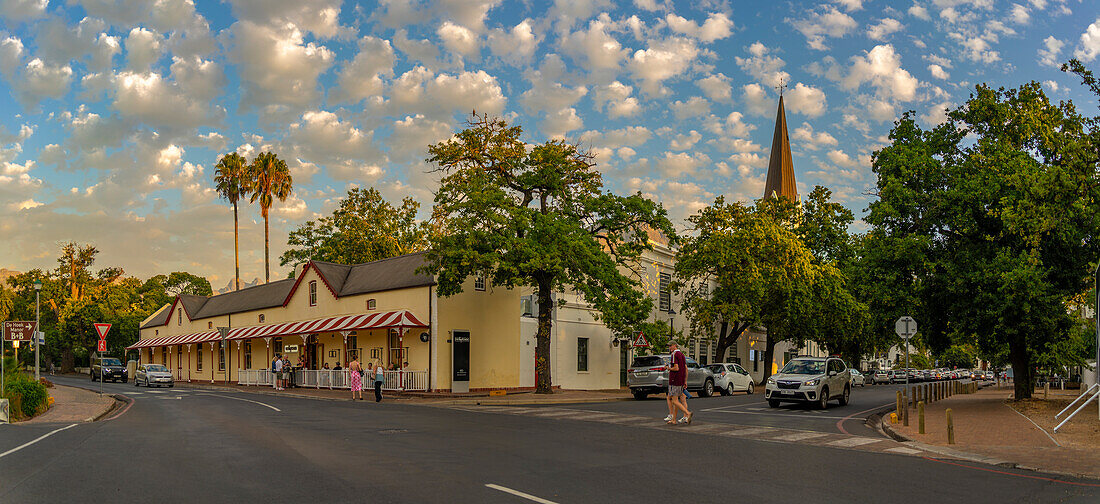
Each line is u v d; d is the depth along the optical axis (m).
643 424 19.52
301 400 30.53
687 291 46.56
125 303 81.56
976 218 25.72
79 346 80.75
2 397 20.41
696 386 32.75
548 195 35.28
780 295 43.12
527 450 13.58
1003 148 25.48
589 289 32.22
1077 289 25.84
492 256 31.06
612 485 10.05
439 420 20.08
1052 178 19.55
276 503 8.69
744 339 55.59
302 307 44.78
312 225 61.97
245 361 50.12
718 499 9.20
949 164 28.22
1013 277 22.95
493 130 36.09
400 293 37.19
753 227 41.25
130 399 31.75
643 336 34.00
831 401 30.81
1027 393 29.12
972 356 99.31
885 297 26.84
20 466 11.47
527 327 39.25
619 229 34.66
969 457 13.23
